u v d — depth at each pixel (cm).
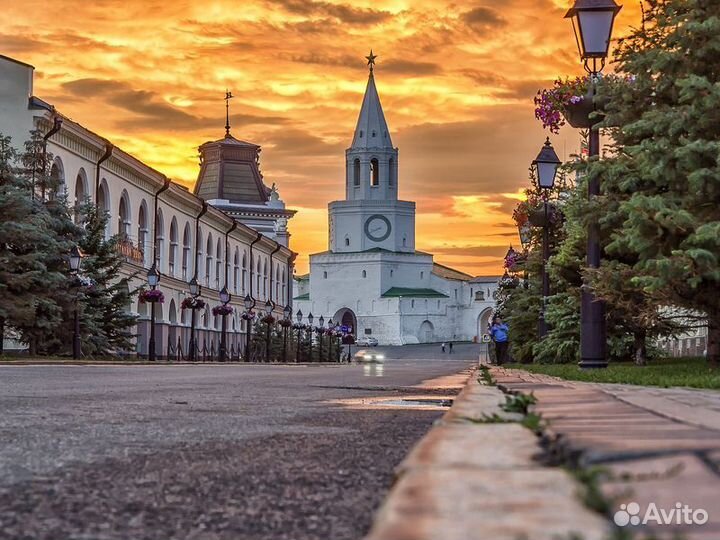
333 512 469
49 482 557
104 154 5962
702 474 341
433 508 293
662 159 1698
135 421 979
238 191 12694
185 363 5162
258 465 638
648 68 1877
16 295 4150
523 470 379
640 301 1969
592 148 1998
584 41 1942
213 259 8844
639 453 388
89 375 2628
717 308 1684
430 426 952
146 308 6875
